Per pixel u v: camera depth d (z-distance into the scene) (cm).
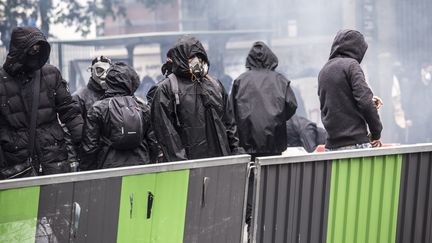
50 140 854
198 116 892
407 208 913
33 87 841
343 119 973
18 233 641
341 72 967
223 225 787
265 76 1087
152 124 890
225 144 908
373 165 871
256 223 789
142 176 713
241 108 1076
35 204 649
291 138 1429
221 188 778
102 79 1034
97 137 891
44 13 2412
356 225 866
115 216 701
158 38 2372
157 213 730
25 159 838
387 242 898
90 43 2316
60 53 2288
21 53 819
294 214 816
